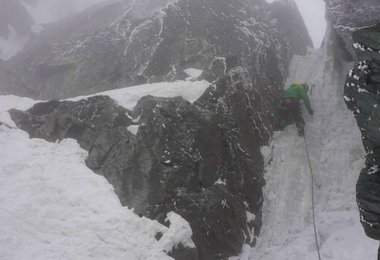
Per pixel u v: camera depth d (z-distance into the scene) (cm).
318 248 784
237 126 947
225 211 783
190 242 689
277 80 1266
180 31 1228
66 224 646
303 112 1159
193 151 796
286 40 1489
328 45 1300
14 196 675
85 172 773
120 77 1175
